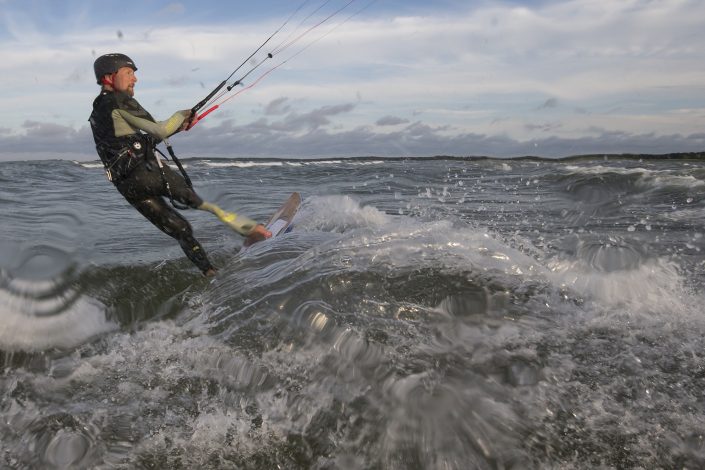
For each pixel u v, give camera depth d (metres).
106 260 5.62
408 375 3.23
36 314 4.36
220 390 3.32
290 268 4.45
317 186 12.98
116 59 4.95
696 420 2.80
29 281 4.93
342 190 11.95
